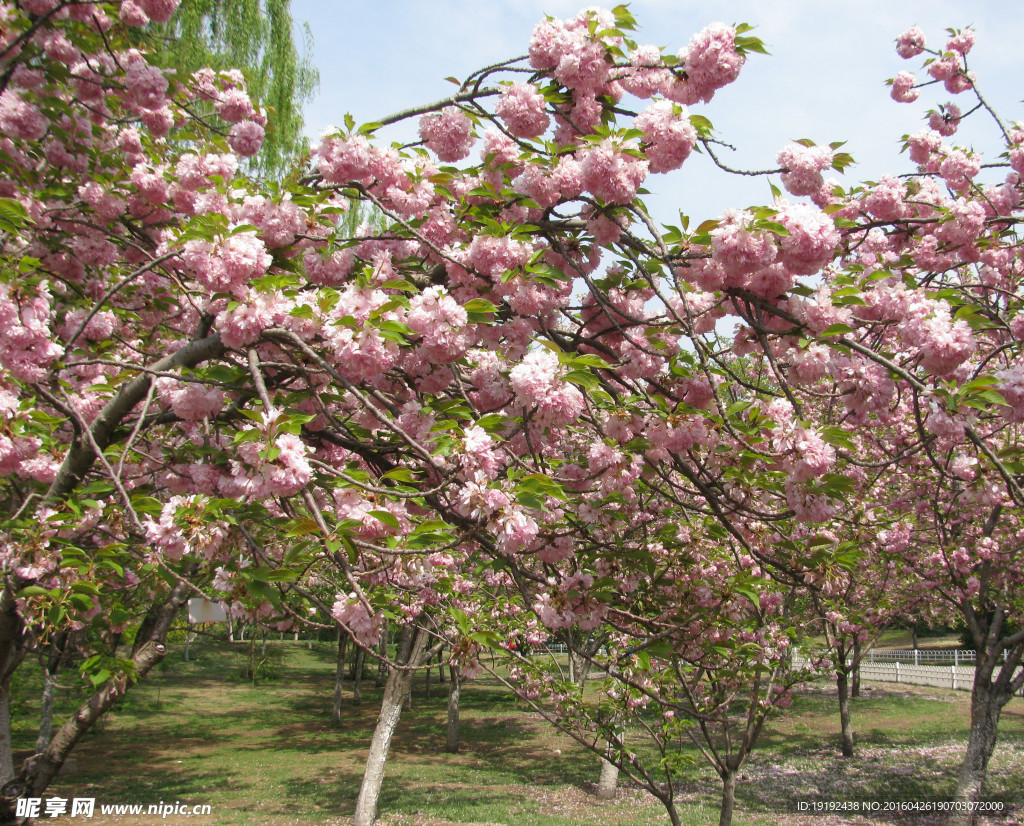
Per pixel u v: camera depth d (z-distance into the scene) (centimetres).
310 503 207
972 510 852
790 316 284
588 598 315
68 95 458
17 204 319
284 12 1069
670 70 312
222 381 274
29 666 1140
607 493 312
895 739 1571
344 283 314
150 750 1523
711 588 424
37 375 296
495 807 1109
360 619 238
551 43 310
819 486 287
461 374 311
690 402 323
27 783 526
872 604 1016
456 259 297
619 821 1012
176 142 645
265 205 291
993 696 930
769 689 609
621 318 326
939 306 303
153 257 428
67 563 308
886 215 476
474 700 2462
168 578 246
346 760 1483
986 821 901
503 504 219
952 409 265
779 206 277
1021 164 512
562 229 326
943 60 616
